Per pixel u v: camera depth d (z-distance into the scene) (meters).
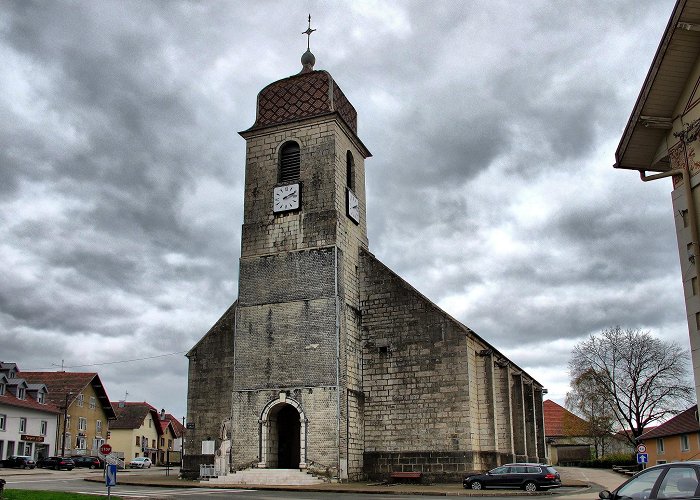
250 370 37.12
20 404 62.16
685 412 52.16
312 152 39.38
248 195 40.22
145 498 24.03
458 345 36.41
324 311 36.47
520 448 42.47
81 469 60.56
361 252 40.12
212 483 34.25
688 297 15.05
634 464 59.41
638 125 16.36
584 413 61.78
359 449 36.44
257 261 38.81
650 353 59.81
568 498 25.95
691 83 15.55
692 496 11.21
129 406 90.75
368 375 37.94
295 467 37.16
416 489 30.91
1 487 20.83
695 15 14.66
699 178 15.12
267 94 41.56
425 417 36.22
